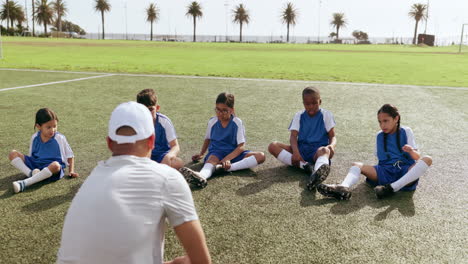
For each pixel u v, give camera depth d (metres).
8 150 4.51
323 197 3.27
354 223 2.78
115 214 1.38
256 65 18.25
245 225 2.73
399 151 3.42
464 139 5.25
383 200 3.21
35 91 9.06
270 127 5.90
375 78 13.20
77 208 1.41
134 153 1.53
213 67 16.72
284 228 2.70
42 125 3.52
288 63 19.92
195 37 94.38
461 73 15.50
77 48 32.31
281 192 3.36
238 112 6.99
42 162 3.57
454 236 2.61
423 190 3.43
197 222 1.54
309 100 3.86
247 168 4.00
